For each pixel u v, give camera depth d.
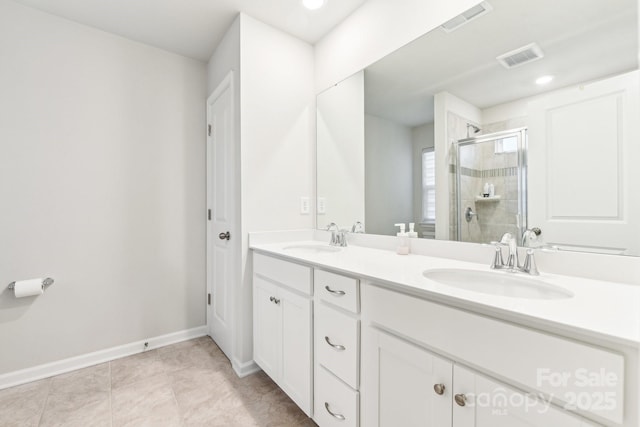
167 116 2.24
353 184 1.82
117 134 2.03
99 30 1.97
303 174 2.09
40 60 1.76
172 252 2.26
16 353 1.69
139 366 1.88
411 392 0.87
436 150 1.39
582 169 0.96
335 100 1.95
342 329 1.10
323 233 2.04
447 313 0.76
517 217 1.12
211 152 2.32
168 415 1.42
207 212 2.39
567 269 0.98
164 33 2.02
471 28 1.25
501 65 1.16
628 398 0.51
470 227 1.26
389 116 1.59
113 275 2.01
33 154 1.75
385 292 0.94
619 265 0.88
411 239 1.49
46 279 1.75
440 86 1.36
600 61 0.93
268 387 1.66
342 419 1.10
